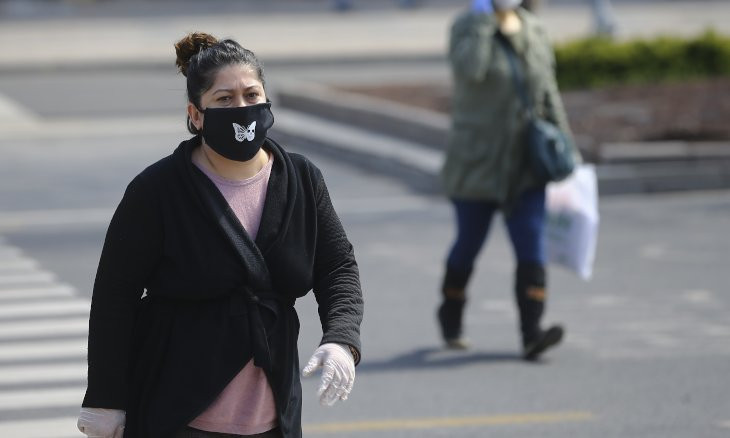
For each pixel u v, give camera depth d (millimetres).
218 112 10062
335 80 75688
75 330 24828
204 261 10211
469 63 21812
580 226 22828
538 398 20078
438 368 22031
